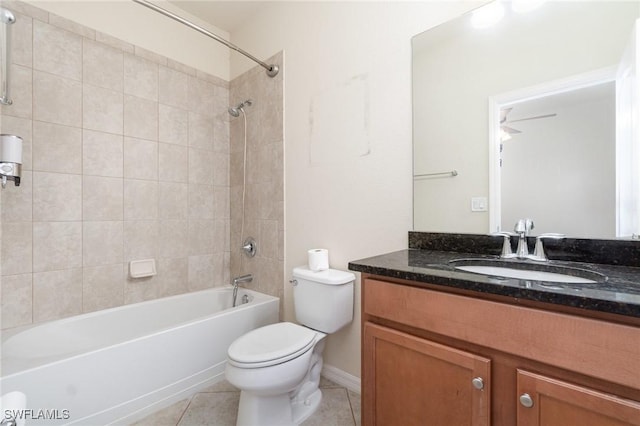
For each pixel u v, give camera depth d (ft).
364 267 3.17
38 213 5.11
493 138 3.89
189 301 6.79
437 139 4.34
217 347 5.49
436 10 4.33
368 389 3.22
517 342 2.23
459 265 3.44
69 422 3.84
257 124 7.10
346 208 5.38
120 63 6.04
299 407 4.67
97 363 4.08
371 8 4.99
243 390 3.91
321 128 5.75
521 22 3.69
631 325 1.83
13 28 4.82
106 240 5.90
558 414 2.10
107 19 5.87
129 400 4.38
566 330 2.03
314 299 4.98
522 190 3.70
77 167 5.52
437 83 4.33
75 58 5.47
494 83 3.88
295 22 6.22
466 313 2.49
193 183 7.27
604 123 3.19
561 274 3.05
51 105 5.21
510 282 2.35
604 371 1.90
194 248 7.30
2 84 4.51
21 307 4.94
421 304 2.77
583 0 3.32
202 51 7.40
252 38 7.23
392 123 4.78
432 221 4.40
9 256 4.83
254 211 7.22
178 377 4.95
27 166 4.99
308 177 6.00
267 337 4.50
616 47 3.14
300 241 6.19
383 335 3.05
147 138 6.47
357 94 5.19
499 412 2.38
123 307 5.87
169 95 6.82
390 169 4.81
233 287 7.30
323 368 5.71
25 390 3.51
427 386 2.77
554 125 3.48
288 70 6.37
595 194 3.24
